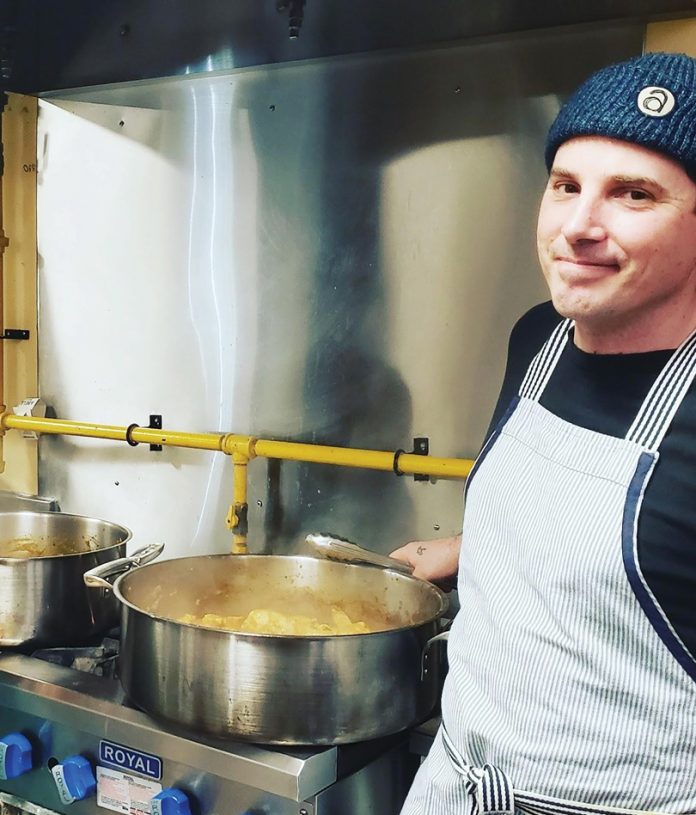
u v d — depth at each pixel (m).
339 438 1.55
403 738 1.19
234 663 1.04
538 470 0.91
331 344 1.54
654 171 0.75
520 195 1.35
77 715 1.17
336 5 1.23
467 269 1.40
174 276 1.70
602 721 0.82
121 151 1.74
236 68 1.58
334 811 1.06
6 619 1.32
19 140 1.86
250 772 1.02
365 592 1.35
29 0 1.25
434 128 1.42
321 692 1.04
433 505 1.46
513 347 1.13
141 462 1.76
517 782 0.87
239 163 1.61
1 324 1.86
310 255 1.55
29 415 1.84
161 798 1.08
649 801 0.81
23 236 1.87
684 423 0.80
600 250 0.77
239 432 1.65
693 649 0.79
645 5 1.19
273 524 1.62
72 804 1.21
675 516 0.78
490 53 1.37
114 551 1.42
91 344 1.81
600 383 0.88
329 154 1.52
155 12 1.29
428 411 1.46
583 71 1.30
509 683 0.89
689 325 0.84
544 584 0.85
